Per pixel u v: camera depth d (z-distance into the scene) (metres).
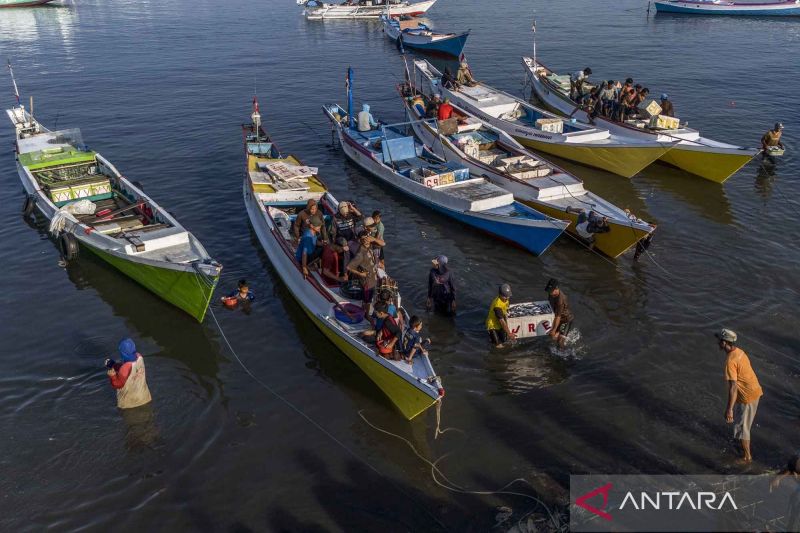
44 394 13.59
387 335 12.98
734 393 11.11
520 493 10.99
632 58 43.66
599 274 18.16
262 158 22.77
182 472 11.61
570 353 14.67
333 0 74.75
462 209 20.58
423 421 12.77
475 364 14.34
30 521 10.65
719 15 58.94
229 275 18.17
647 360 14.38
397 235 20.66
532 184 21.14
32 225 21.33
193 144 28.77
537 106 34.56
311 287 15.66
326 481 11.37
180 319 16.30
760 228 20.70
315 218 16.77
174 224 17.75
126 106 34.50
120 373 12.80
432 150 25.77
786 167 25.64
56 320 16.30
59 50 48.81
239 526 10.50
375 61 44.84
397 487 11.21
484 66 42.91
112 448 12.16
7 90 37.88
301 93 36.84
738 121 30.66
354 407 13.23
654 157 23.75
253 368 14.44
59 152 22.73
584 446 11.99
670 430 12.32
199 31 56.22
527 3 67.94
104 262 18.86
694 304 16.50
